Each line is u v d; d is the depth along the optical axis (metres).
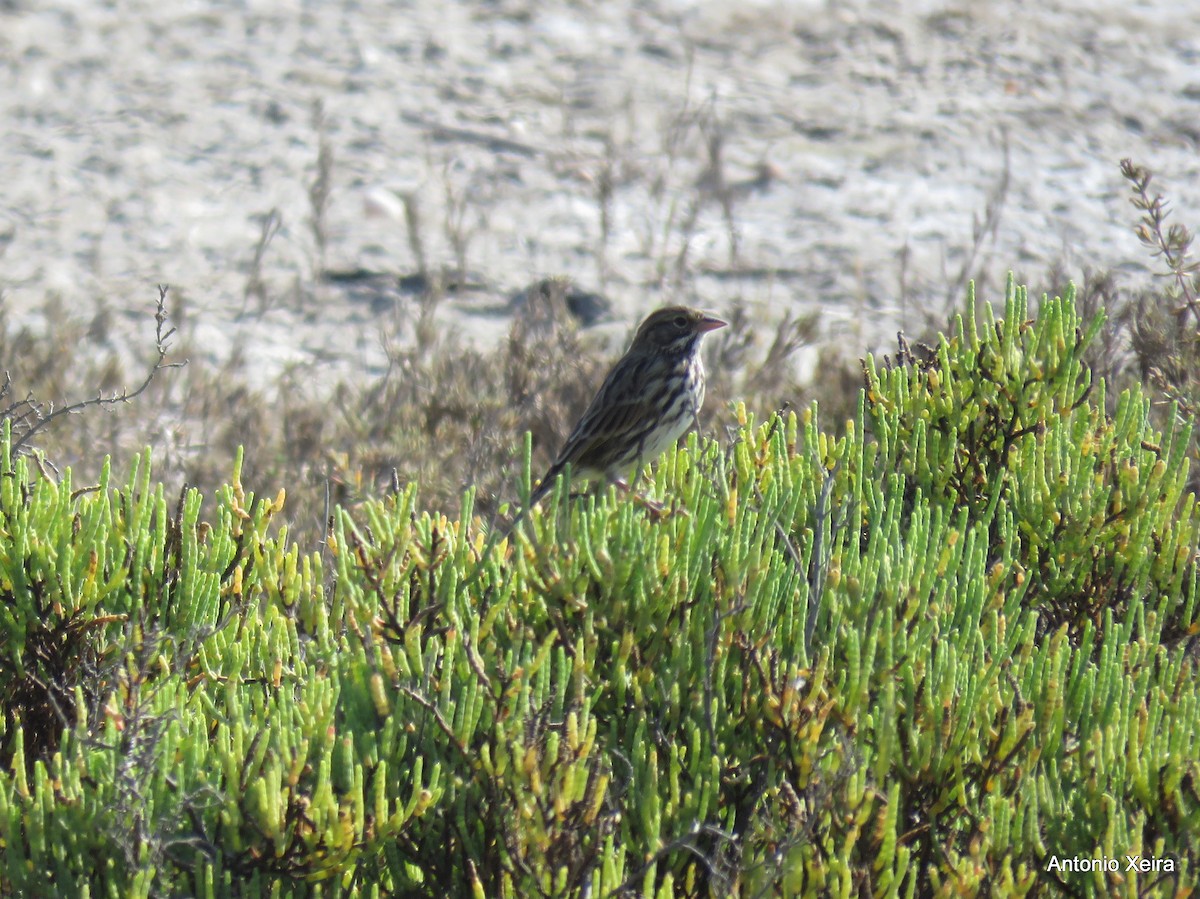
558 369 17.55
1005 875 7.96
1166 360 14.45
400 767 8.36
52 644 9.62
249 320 21.52
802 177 26.06
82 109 27.52
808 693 8.43
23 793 7.85
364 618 8.90
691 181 25.97
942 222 24.64
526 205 24.95
